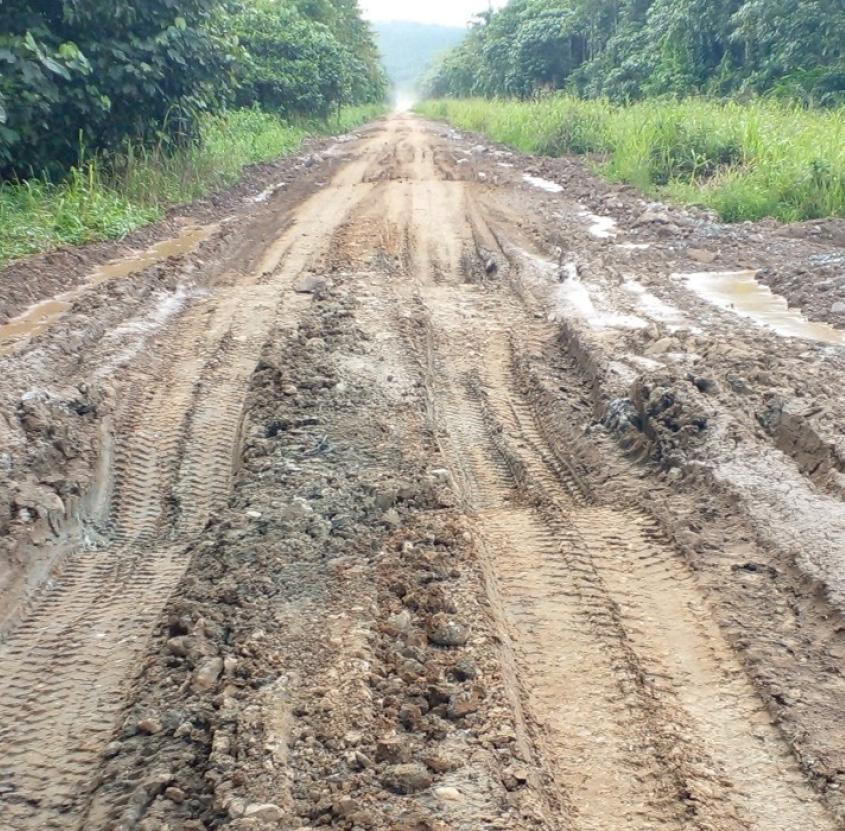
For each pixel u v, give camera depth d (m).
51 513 4.68
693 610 3.91
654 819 2.83
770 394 5.70
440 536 4.27
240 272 9.99
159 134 15.15
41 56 12.04
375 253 10.40
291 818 2.66
